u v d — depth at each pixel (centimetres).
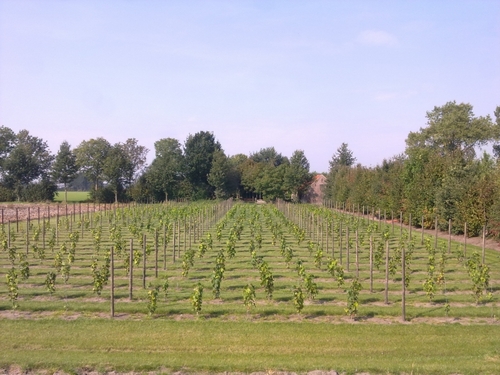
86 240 3036
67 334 1151
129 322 1248
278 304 1462
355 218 4341
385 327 1225
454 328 1214
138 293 1608
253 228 3553
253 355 1016
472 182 3112
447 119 5997
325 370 928
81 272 1973
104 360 974
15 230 3528
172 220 3903
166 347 1073
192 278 1878
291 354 1032
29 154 7762
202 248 2292
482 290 1526
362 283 1789
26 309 1393
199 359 985
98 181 8294
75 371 936
